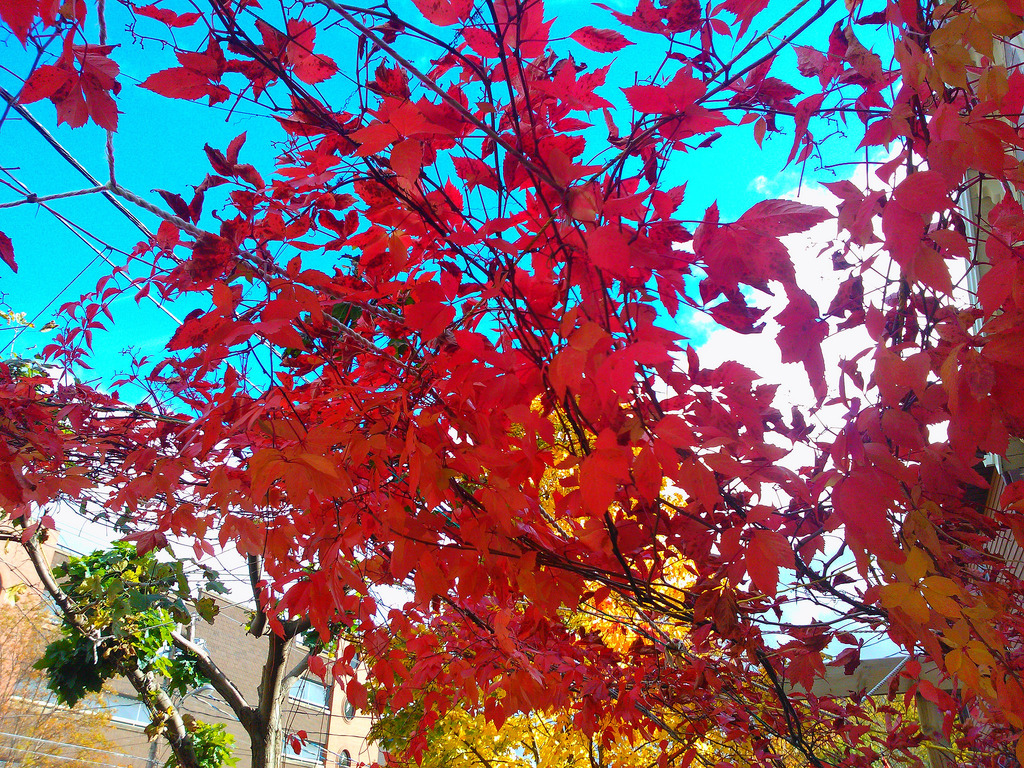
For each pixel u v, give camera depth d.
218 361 1.28
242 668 14.29
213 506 1.92
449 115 0.97
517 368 1.24
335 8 0.92
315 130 1.17
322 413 1.50
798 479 1.11
